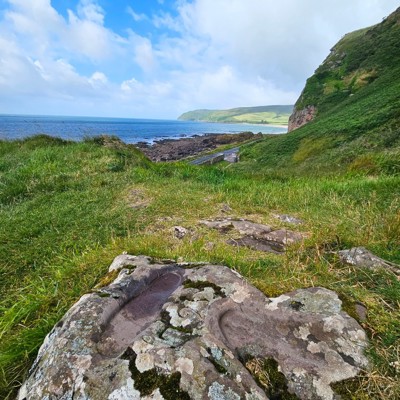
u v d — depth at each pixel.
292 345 1.46
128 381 1.21
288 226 4.00
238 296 1.77
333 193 5.57
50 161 7.87
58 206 4.81
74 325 1.52
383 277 2.13
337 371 1.30
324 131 29.06
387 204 4.48
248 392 1.17
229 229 3.88
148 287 1.95
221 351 1.33
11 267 3.06
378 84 36.72
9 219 4.24
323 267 2.42
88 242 3.51
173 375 1.21
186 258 2.62
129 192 5.76
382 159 9.01
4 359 1.60
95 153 8.84
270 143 38.31
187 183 6.75
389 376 1.26
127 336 1.51
